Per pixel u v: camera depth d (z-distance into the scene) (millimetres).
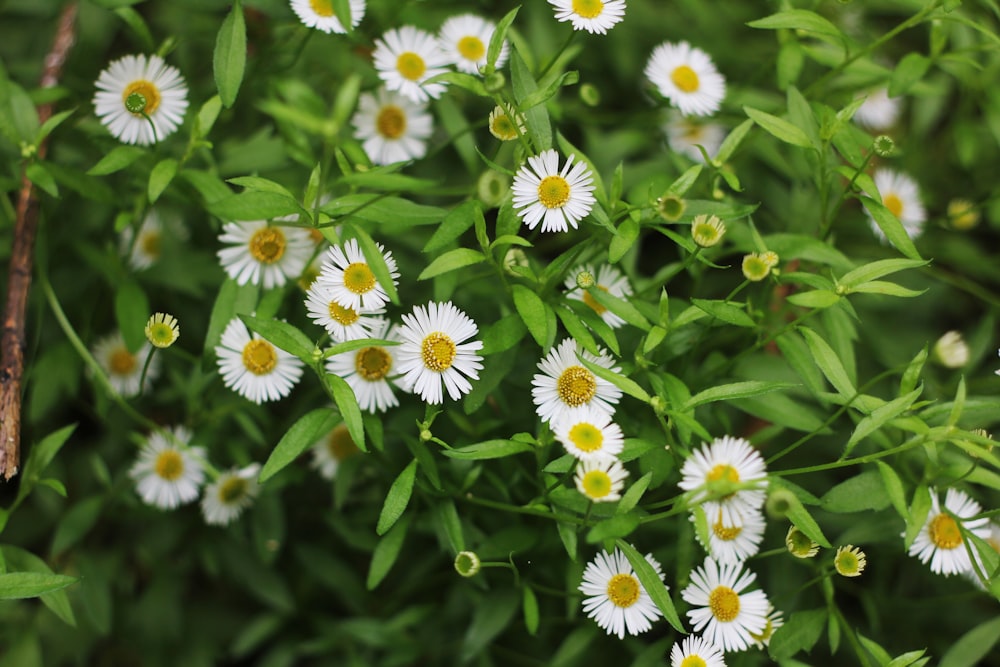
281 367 725
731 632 694
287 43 770
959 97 860
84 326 771
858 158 713
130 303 743
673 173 778
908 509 703
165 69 738
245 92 773
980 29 719
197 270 766
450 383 691
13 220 743
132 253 768
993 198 792
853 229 800
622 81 815
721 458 677
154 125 734
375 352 709
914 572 770
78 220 763
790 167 779
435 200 776
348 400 682
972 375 793
